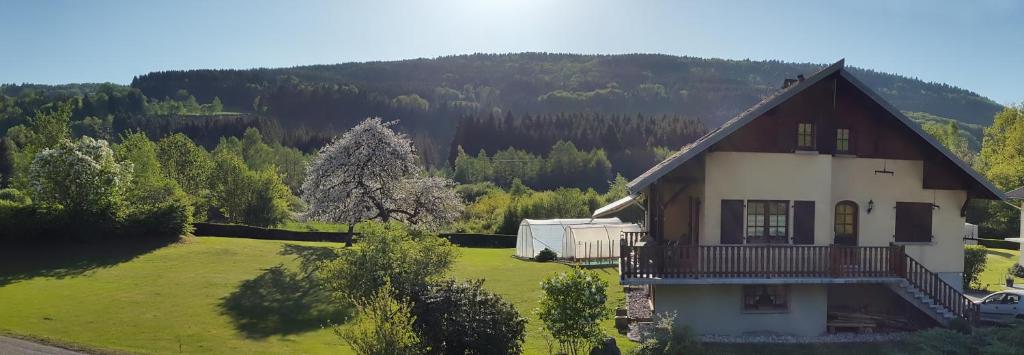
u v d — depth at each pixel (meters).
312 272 34.75
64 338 22.38
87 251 38.72
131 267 35.66
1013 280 37.22
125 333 23.77
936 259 23.72
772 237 22.55
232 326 25.41
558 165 116.69
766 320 22.56
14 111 135.25
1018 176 57.34
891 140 23.61
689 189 24.30
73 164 40.50
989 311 26.27
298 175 107.31
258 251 41.22
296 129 169.50
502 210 69.06
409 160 48.44
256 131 121.81
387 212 47.53
